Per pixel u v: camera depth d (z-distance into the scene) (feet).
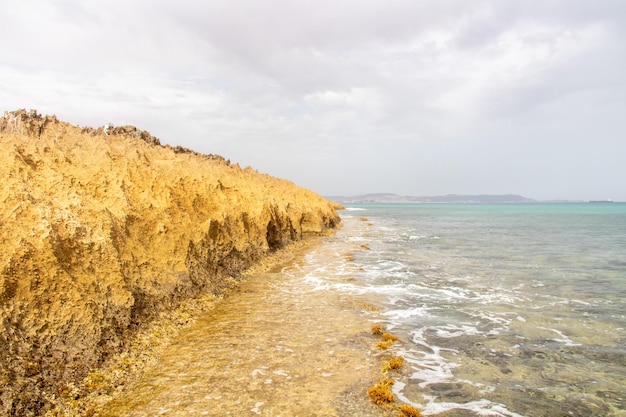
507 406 27.96
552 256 100.53
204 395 27.55
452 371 33.17
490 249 113.91
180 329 39.78
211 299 50.21
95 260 34.24
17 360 23.81
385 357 35.37
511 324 45.62
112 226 39.40
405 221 265.13
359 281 66.80
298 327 42.32
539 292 61.46
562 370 33.83
